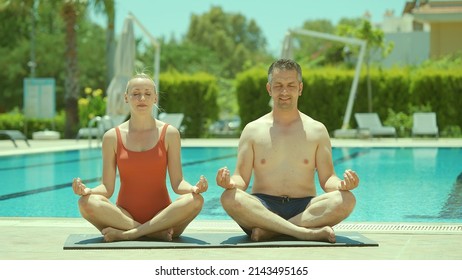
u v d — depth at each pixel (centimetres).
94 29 10131
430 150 3234
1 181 2147
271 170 1074
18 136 3538
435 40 6166
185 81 4850
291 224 1019
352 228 1161
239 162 1085
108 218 1016
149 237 1032
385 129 3972
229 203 1007
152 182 1055
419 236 1073
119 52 4053
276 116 1095
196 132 4872
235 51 15775
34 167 2600
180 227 1039
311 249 965
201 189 1009
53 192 1875
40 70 9081
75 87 4897
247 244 984
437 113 4566
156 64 4222
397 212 1467
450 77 4522
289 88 1079
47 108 4700
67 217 1359
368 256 912
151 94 1068
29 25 9200
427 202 1620
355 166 2519
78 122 4903
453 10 6075
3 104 9062
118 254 934
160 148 1058
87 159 2939
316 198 1044
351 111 4647
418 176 2191
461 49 6106
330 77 4659
